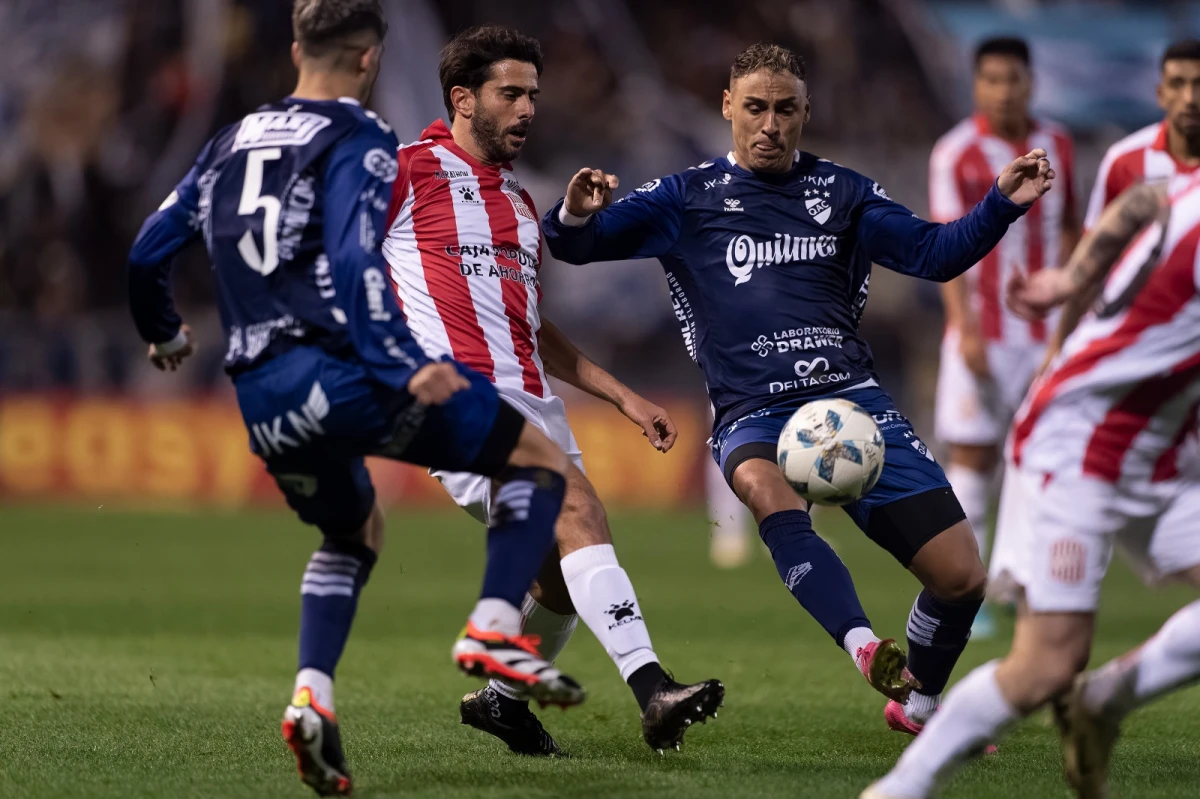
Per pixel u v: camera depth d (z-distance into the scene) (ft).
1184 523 38.19
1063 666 37.55
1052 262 90.43
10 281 247.50
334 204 39.34
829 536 172.35
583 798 41.81
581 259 54.65
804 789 43.34
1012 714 37.45
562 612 53.06
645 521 190.70
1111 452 37.81
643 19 259.39
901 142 262.67
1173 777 46.47
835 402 50.19
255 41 249.96
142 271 43.19
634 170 256.93
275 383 40.24
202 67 249.96
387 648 84.12
